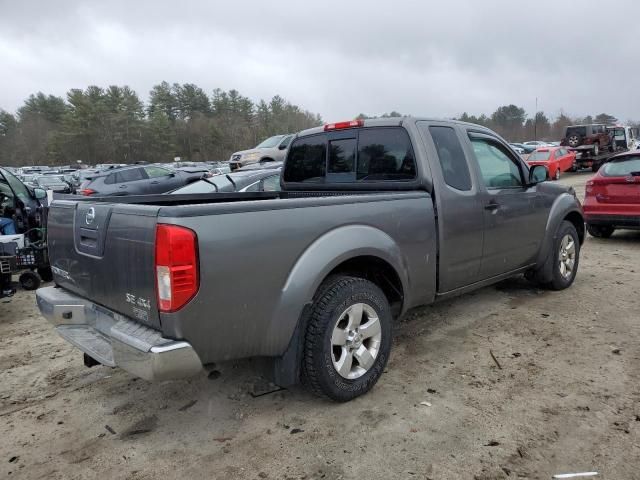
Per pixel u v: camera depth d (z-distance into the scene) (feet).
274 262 9.57
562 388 11.43
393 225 11.84
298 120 337.31
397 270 11.91
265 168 33.73
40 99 334.03
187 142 308.60
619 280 20.43
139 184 57.26
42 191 26.35
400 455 9.18
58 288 11.92
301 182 16.30
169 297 8.43
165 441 9.98
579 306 17.15
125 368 8.99
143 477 8.91
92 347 9.97
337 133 15.02
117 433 10.36
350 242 10.69
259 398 11.55
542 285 19.03
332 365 10.55
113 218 9.57
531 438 9.55
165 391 12.08
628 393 11.09
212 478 8.79
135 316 9.30
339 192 14.97
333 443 9.64
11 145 300.61
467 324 15.78
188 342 8.70
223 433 10.18
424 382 11.97
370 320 11.32
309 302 10.07
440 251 13.19
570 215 19.43
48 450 9.86
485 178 14.88
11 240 23.22
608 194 27.84
